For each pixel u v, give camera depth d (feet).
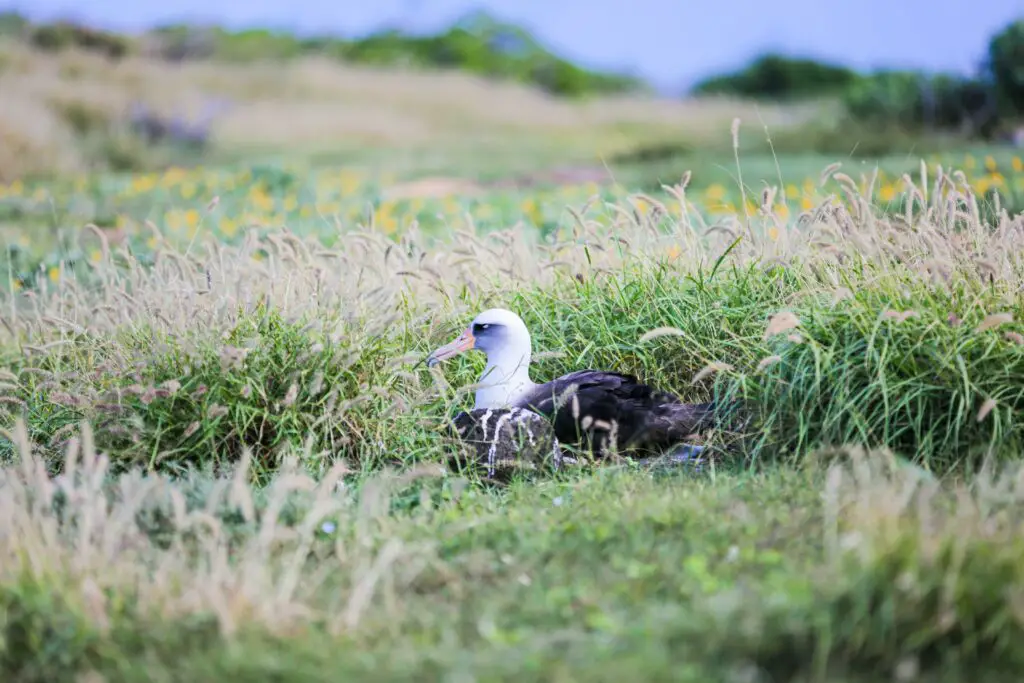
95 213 87.71
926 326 35.14
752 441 35.99
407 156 152.05
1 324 48.14
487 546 28.91
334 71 226.38
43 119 123.24
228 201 89.56
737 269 42.45
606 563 26.96
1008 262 37.17
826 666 21.52
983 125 127.34
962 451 34.40
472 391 41.11
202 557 26.84
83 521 28.55
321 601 25.57
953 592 22.18
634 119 201.77
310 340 38.65
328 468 36.96
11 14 189.88
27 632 24.71
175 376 38.50
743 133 144.97
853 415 34.19
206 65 221.05
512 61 274.98
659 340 40.98
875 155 117.39
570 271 44.50
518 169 129.39
